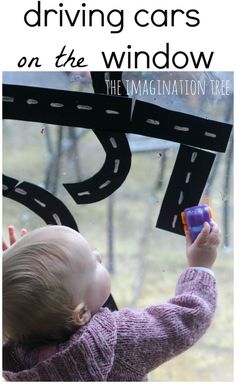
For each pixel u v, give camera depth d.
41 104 0.93
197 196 0.94
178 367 1.18
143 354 0.81
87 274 0.81
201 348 1.23
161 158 1.08
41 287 0.77
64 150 1.12
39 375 0.75
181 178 0.94
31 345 0.81
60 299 0.78
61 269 0.78
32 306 0.77
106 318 0.80
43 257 0.79
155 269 1.36
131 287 1.33
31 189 0.96
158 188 1.18
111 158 0.95
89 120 0.93
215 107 0.99
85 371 0.75
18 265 0.79
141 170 1.42
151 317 0.84
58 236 0.81
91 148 1.16
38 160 1.47
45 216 0.97
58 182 1.09
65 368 0.75
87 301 0.81
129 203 1.53
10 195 0.96
